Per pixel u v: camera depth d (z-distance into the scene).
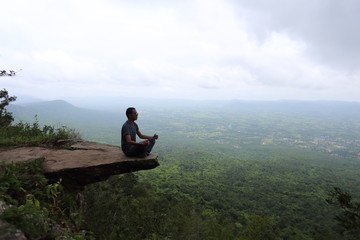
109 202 6.04
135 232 5.51
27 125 9.58
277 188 118.56
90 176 5.02
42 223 2.82
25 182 4.04
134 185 20.69
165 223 7.09
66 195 4.71
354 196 111.88
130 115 5.22
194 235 8.47
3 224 2.30
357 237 5.80
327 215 71.75
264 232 13.32
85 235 4.27
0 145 6.86
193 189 89.44
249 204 80.69
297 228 54.28
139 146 5.09
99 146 6.79
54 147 6.74
